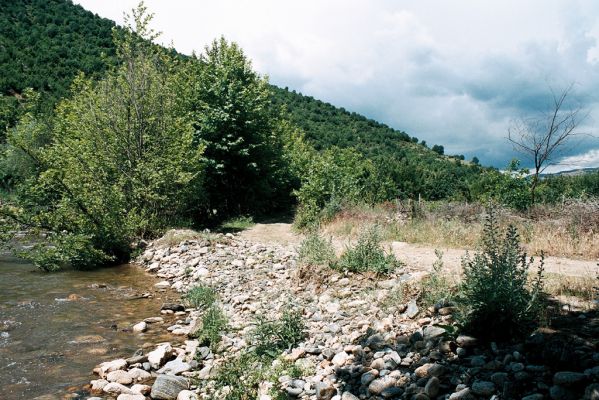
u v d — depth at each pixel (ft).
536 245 38.68
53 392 20.02
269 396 18.10
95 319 31.01
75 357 24.21
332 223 63.46
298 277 35.63
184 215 76.28
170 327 29.25
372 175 98.84
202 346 25.72
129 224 55.16
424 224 52.80
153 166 61.36
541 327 18.38
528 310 18.49
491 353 17.26
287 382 19.08
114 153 61.26
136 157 62.54
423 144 366.63
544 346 16.05
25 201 53.11
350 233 55.06
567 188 72.59
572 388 13.74
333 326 24.41
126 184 61.11
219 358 23.49
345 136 309.83
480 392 14.78
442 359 17.67
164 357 23.62
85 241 50.42
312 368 20.30
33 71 255.91
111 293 38.70
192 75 86.99
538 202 64.85
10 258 55.57
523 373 14.98
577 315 20.03
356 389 17.47
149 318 31.12
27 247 61.05
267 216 97.71
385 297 26.94
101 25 354.95
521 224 45.96
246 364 21.11
